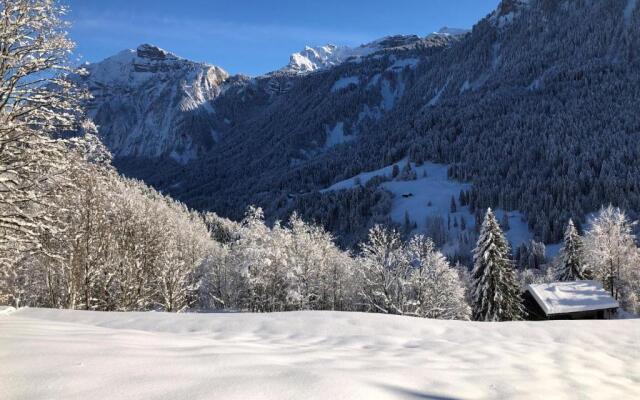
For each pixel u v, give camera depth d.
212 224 120.06
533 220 151.62
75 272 22.92
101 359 5.29
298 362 6.20
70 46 13.39
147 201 36.66
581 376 7.46
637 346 10.41
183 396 4.19
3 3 12.09
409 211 185.75
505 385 6.20
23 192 12.13
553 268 77.12
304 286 39.03
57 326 8.23
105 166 14.97
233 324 11.03
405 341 9.75
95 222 23.67
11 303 25.39
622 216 48.56
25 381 4.44
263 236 36.59
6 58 11.99
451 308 36.47
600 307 39.84
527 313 40.88
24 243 13.09
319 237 44.44
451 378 6.20
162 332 9.63
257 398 4.29
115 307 27.38
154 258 32.50
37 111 12.72
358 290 42.66
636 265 49.03
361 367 6.19
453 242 151.50
